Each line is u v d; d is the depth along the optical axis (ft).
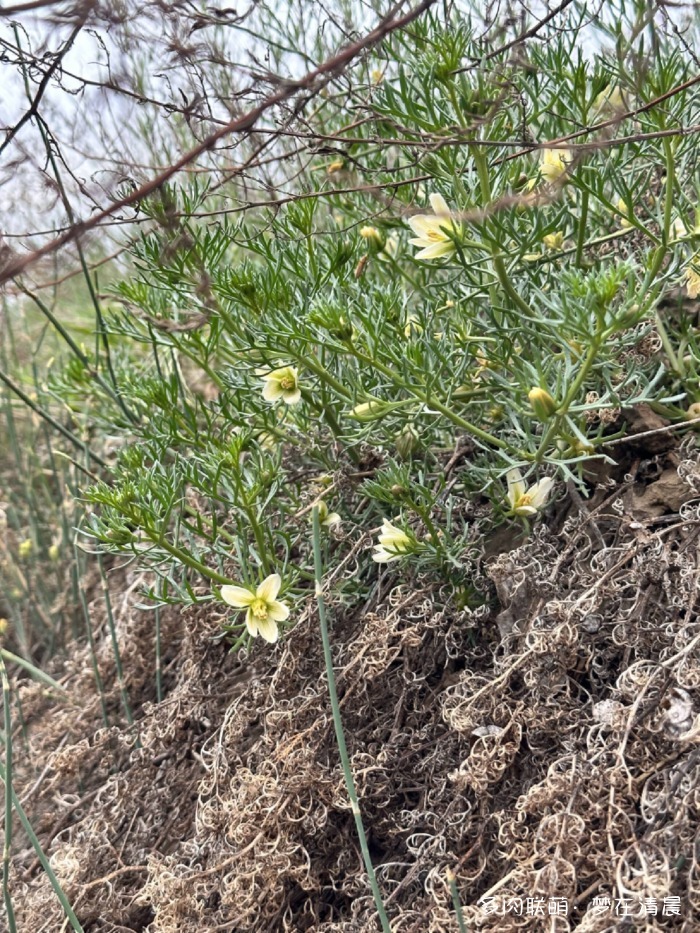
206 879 1.04
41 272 1.37
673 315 1.19
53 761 1.26
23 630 1.73
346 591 1.21
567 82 1.12
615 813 0.84
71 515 1.82
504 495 1.15
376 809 1.05
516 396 1.10
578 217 1.27
